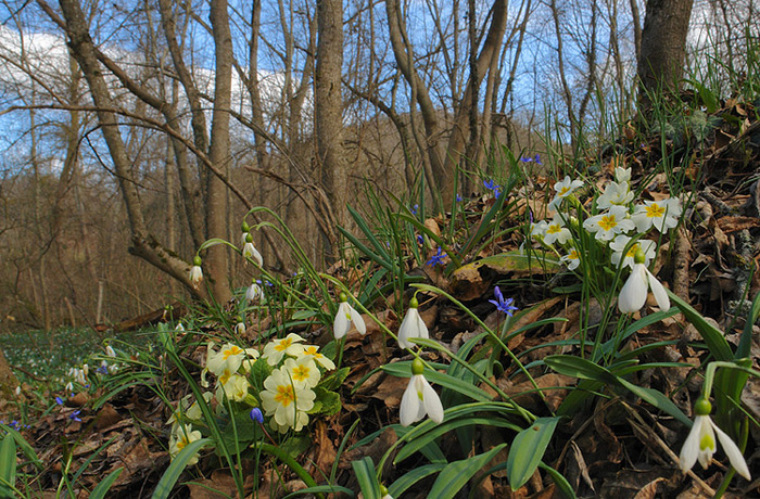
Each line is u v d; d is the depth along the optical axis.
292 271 4.80
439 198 3.60
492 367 1.92
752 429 1.40
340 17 5.64
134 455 2.50
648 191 2.88
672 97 4.30
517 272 2.45
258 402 1.91
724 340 1.29
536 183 3.60
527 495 1.50
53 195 14.42
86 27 7.98
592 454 1.56
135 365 3.41
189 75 9.41
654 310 1.90
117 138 8.57
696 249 2.16
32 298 19.25
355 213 2.85
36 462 2.18
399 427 1.78
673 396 1.58
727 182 2.74
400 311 2.43
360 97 6.67
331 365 1.87
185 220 14.49
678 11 4.91
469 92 8.98
